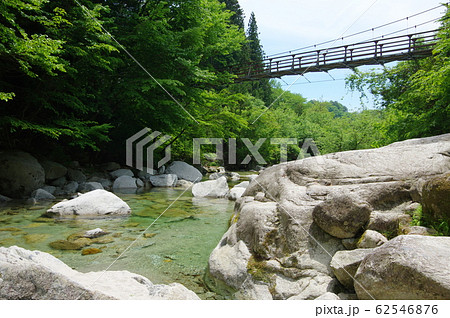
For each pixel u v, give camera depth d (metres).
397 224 2.73
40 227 4.70
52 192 7.73
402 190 3.06
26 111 8.60
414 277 1.83
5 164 7.12
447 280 1.73
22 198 7.17
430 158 3.35
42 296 1.86
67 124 8.37
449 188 2.42
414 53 11.65
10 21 5.90
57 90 8.44
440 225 2.40
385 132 11.37
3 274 1.86
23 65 6.12
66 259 3.44
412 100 10.09
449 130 8.50
